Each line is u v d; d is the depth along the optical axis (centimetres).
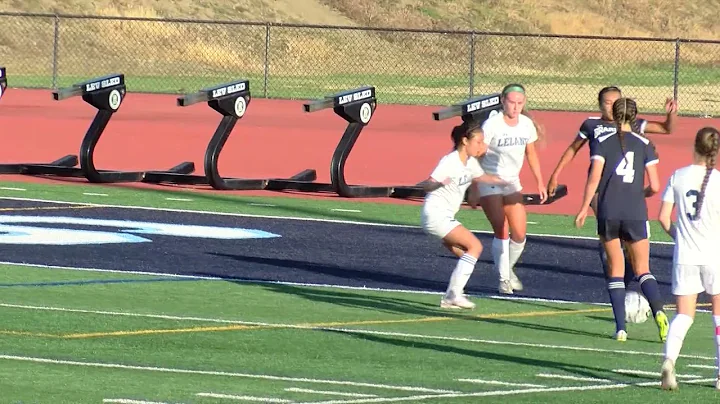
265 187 4125
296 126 5800
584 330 2217
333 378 1780
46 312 2202
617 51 11381
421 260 2930
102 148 5016
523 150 2522
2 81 4438
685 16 13038
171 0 10138
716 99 8450
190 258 2852
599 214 2128
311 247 3058
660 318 2081
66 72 8744
